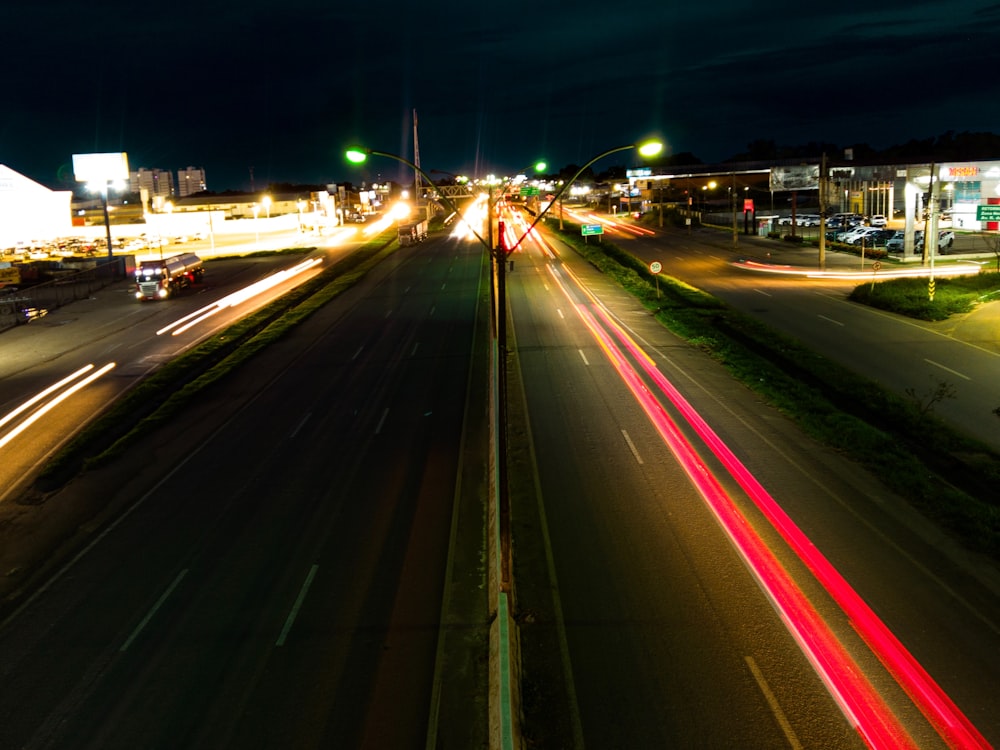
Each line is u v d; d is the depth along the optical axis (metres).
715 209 143.00
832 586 15.61
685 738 11.48
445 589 16.38
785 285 57.59
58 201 119.31
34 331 53.47
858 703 12.06
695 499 20.11
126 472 25.06
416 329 46.66
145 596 16.88
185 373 38.56
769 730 11.56
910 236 65.81
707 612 14.81
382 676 13.46
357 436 27.28
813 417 26.30
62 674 14.10
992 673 12.70
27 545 20.14
